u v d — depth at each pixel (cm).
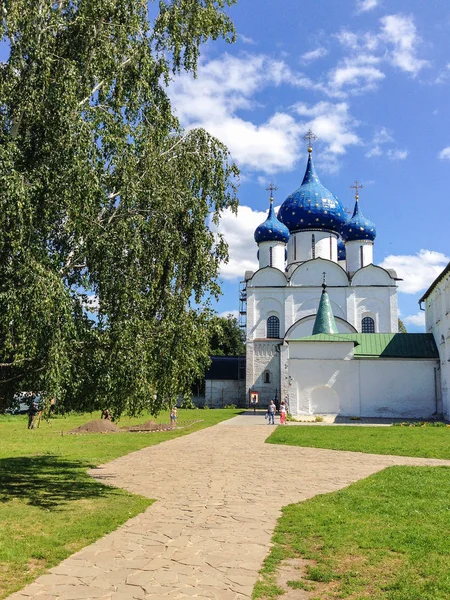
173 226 1201
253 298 5706
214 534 896
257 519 990
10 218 938
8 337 984
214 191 1348
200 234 1255
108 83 1158
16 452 2039
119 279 1105
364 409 4206
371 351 4384
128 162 1110
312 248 5959
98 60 1114
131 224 1117
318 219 5941
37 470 1583
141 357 1120
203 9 1335
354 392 4222
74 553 800
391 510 1028
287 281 5700
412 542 825
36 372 1078
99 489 1283
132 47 1190
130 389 1155
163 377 1220
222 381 6488
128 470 1586
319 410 4216
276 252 5925
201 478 1433
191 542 853
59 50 1110
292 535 884
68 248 1141
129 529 929
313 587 670
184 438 2572
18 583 681
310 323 5284
